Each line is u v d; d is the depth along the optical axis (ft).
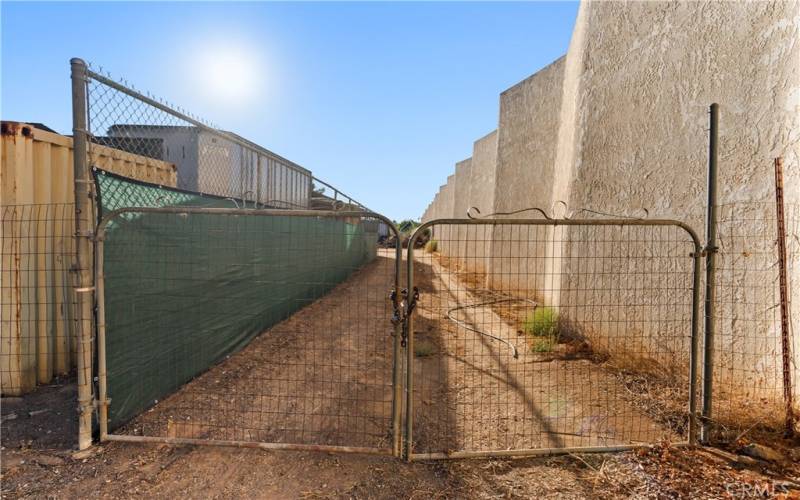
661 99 14.74
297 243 24.35
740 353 11.65
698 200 13.07
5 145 12.45
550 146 28.09
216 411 12.34
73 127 9.58
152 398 12.35
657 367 14.43
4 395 12.70
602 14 18.38
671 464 9.41
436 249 85.66
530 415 12.29
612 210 17.15
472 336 21.52
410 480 9.00
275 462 9.62
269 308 20.84
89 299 10.00
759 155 11.25
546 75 28.68
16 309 12.69
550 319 21.13
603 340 17.28
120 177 10.85
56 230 14.05
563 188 22.98
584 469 9.39
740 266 11.69
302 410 12.60
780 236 10.36
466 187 57.67
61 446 10.08
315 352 18.81
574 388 14.21
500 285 34.27
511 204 33.01
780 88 10.74
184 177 18.81
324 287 29.32
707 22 12.93
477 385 14.78
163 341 12.80
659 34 14.93
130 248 11.21
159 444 10.25
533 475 9.18
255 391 13.96
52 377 14.06
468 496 8.49
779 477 8.82
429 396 13.85
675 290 13.75
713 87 12.67
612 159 17.26
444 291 36.29
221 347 16.39
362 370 16.48
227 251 16.65
